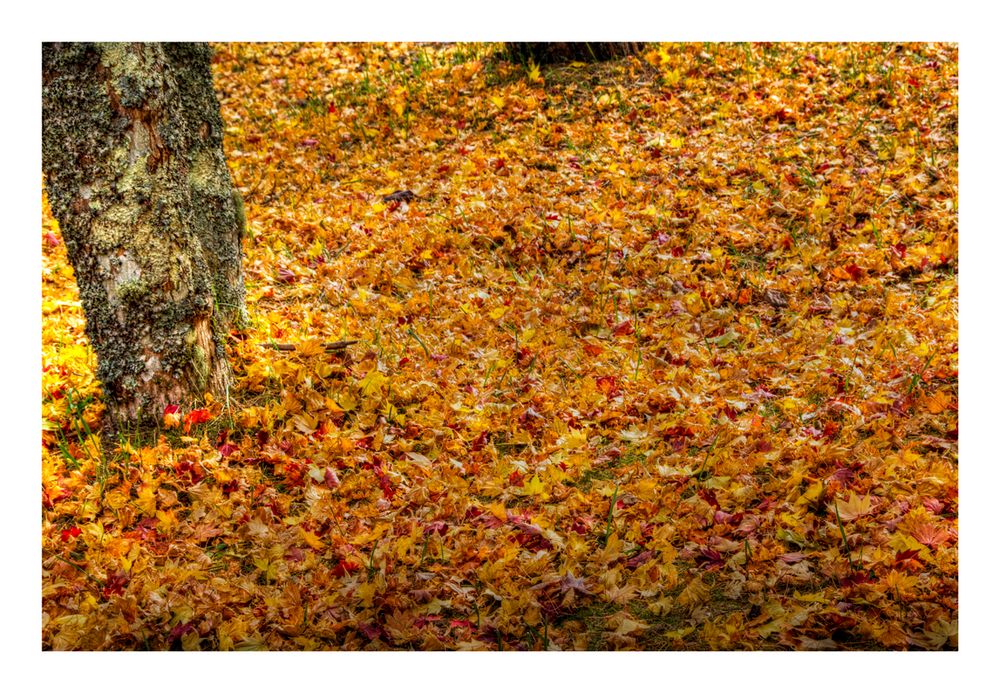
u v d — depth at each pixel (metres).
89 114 3.97
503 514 3.48
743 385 4.34
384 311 5.12
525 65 8.11
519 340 4.83
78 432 4.06
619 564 3.29
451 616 3.13
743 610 3.09
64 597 3.23
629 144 6.90
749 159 6.48
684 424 4.04
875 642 2.93
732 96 7.31
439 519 3.54
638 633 3.03
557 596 3.19
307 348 4.50
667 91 7.55
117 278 4.05
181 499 3.75
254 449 3.97
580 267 5.52
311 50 9.34
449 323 5.00
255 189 6.90
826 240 5.52
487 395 4.34
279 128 7.93
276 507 3.62
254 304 5.13
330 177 7.11
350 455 3.93
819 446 3.78
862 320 4.75
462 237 5.87
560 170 6.67
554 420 4.10
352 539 3.45
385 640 3.04
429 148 7.29
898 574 3.07
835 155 6.36
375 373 4.35
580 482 3.79
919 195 5.80
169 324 4.10
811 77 7.44
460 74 8.29
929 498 3.47
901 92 6.97
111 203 4.02
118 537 3.47
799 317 4.88
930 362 4.32
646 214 5.95
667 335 4.83
